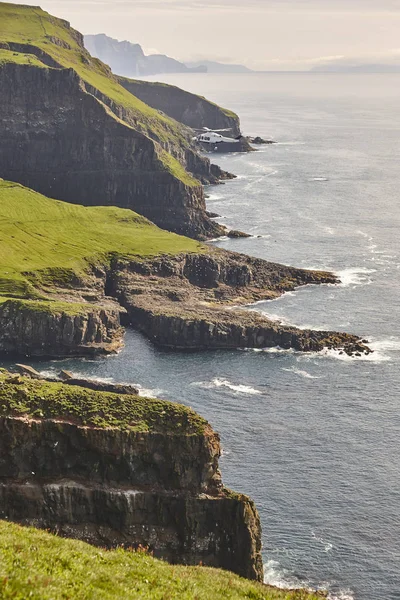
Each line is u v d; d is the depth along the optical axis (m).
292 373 186.25
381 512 130.12
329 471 141.75
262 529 125.25
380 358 194.62
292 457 146.25
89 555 67.19
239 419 162.12
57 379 180.00
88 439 110.38
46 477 111.06
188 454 109.88
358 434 155.50
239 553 109.44
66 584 58.75
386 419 162.25
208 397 173.62
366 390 176.25
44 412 112.31
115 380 184.25
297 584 114.06
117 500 109.50
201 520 109.88
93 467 110.94
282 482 138.00
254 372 187.38
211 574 74.81
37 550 64.12
